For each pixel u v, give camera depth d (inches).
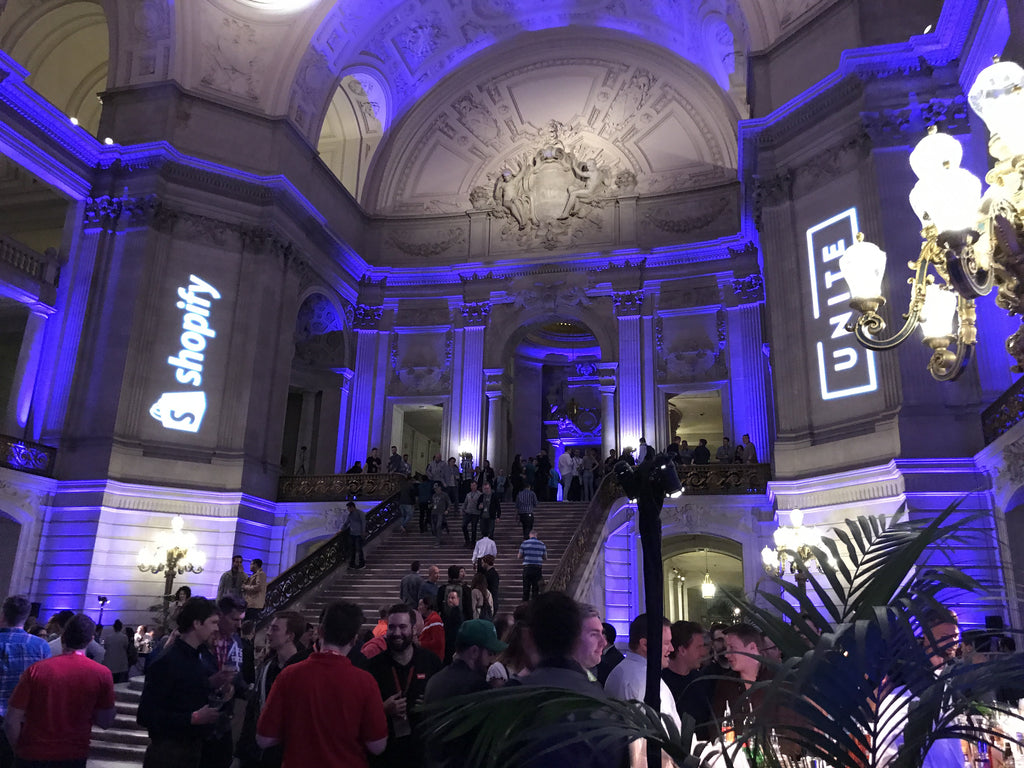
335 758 122.9
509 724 67.3
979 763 94.9
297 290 739.4
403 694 148.2
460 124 895.1
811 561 469.1
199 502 640.4
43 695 154.6
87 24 801.6
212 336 675.4
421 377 839.1
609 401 792.3
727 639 148.6
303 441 840.3
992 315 471.2
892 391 484.1
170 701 149.1
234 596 183.9
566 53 864.9
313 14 737.6
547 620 98.3
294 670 128.8
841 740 64.8
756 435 733.9
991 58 477.1
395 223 885.8
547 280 829.2
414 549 576.7
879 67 525.0
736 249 781.9
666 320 799.1
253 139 719.7
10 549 595.5
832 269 537.0
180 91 696.4
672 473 73.9
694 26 770.2
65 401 631.2
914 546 70.1
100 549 593.9
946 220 161.2
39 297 645.3
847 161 540.7
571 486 738.2
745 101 786.2
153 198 665.6
